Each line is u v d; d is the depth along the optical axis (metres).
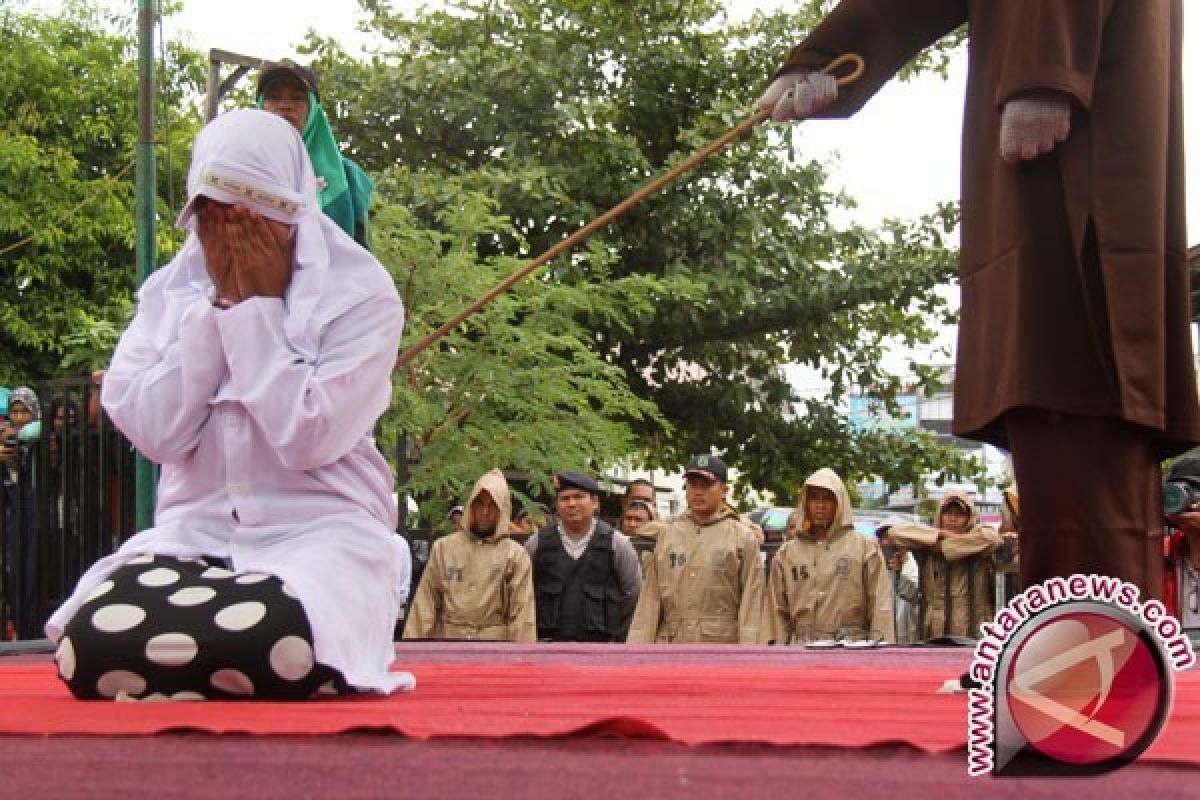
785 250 15.52
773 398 16.61
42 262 15.37
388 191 14.06
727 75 16.17
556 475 9.31
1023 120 3.20
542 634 9.17
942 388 16.73
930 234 16.16
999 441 3.45
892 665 4.43
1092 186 3.24
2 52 16.09
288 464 3.17
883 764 2.00
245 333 3.16
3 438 7.88
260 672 2.88
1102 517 3.22
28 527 7.73
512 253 14.83
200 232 3.26
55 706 2.69
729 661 4.94
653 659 5.10
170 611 2.92
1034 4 3.21
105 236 15.80
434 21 16.30
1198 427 3.34
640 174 15.27
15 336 15.30
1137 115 3.27
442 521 11.69
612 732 2.13
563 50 15.75
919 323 16.53
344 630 3.01
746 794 1.80
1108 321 3.20
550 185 14.87
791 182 15.69
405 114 15.37
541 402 11.92
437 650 6.06
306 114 5.28
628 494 11.24
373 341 3.24
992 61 3.41
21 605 7.64
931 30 3.76
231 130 3.24
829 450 16.73
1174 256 3.37
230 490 3.22
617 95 15.91
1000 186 3.34
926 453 16.73
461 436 11.41
